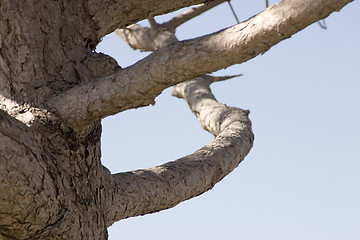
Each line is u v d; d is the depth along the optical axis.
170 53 7.43
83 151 8.51
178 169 10.34
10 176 6.98
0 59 8.40
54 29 8.85
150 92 7.77
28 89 8.38
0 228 7.43
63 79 8.67
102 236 8.78
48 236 7.75
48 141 8.01
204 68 7.33
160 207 10.11
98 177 8.92
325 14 6.53
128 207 9.67
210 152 11.02
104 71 8.94
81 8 9.20
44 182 7.43
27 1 8.66
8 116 7.30
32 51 8.56
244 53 7.05
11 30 8.48
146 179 9.98
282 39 6.83
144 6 9.32
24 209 7.25
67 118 8.17
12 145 7.07
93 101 8.00
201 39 7.29
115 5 9.27
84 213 8.30
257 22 6.87
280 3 6.74
